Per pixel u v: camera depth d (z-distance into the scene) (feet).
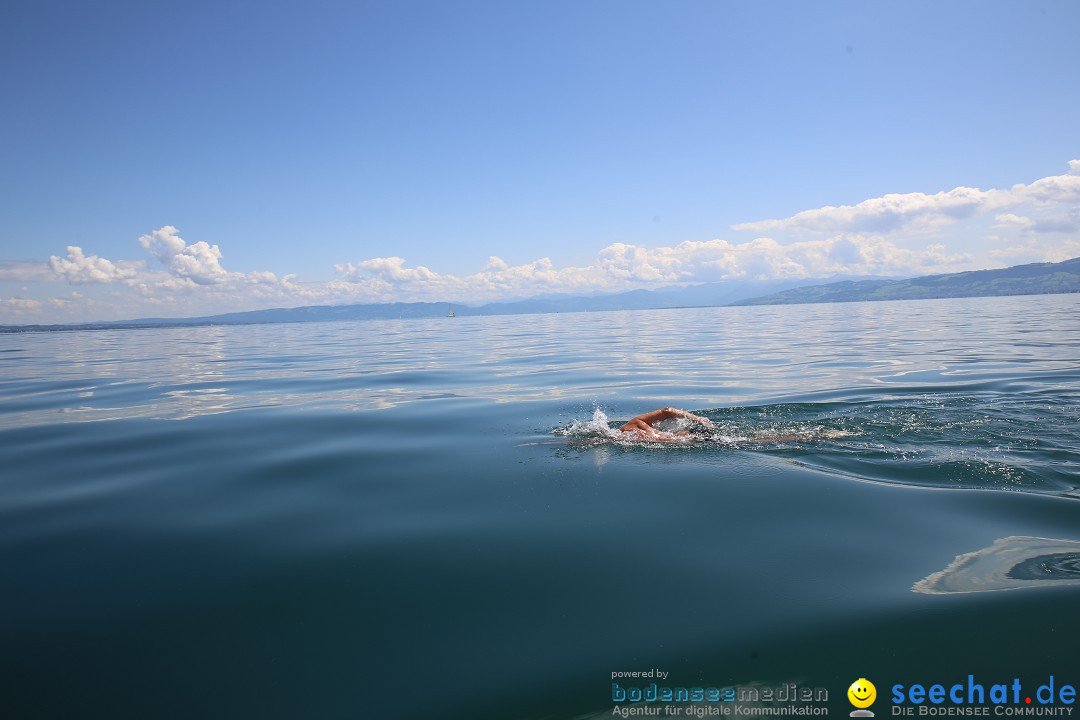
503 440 23.43
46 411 33.22
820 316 162.81
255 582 11.55
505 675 8.47
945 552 12.00
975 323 98.37
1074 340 61.26
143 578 11.89
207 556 12.89
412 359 62.34
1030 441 20.85
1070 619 9.27
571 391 36.37
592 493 16.38
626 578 11.20
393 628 9.75
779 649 8.84
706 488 16.57
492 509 15.33
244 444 23.98
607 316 261.24
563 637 9.34
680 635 9.27
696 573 11.31
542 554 12.39
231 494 17.37
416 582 11.33
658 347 70.33
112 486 18.52
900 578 10.89
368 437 24.66
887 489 16.15
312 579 11.60
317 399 35.55
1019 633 8.98
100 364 64.13
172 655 9.21
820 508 14.75
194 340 123.24
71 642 9.63
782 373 42.47
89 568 12.44
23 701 8.21
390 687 8.29
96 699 8.23
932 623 9.34
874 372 41.09
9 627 10.14
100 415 31.53
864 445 20.92
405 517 14.93
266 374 50.44
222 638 9.62
